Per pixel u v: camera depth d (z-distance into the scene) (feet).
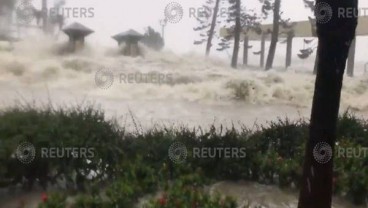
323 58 10.73
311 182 11.19
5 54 52.24
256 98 42.27
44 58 54.44
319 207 11.16
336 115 10.98
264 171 16.78
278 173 16.52
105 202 12.50
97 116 18.04
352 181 15.02
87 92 39.99
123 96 39.01
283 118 33.76
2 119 15.55
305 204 11.30
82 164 15.08
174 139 17.52
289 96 44.19
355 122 21.74
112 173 15.69
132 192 13.41
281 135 19.53
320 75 10.85
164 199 12.35
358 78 59.88
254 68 89.20
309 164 11.22
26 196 14.30
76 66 50.75
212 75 54.29
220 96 41.68
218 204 12.46
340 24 10.43
